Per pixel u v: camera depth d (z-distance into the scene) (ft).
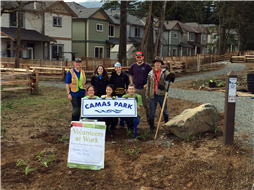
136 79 21.74
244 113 24.47
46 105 31.68
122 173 14.51
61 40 99.55
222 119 23.15
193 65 91.40
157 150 16.98
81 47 112.16
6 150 17.01
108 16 117.19
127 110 18.80
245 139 17.26
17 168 14.76
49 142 18.58
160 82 20.27
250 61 100.63
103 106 18.70
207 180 13.73
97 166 14.84
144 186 13.51
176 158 15.69
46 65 66.69
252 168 13.79
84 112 18.51
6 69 56.29
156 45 69.87
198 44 189.57
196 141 17.79
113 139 19.42
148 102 21.72
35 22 91.45
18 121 23.94
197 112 18.85
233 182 13.39
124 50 76.54
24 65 70.23
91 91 18.70
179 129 18.40
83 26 110.73
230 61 105.81
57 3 95.40
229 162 14.58
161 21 68.80
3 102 33.01
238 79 51.78
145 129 21.94
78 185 13.52
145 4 71.05
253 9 143.43
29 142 18.45
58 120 24.70
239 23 145.59
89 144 15.06
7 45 85.92
